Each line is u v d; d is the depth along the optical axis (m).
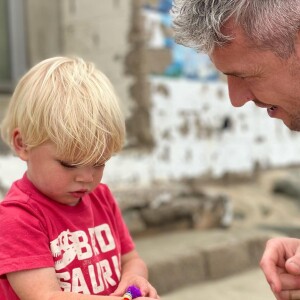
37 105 1.50
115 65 4.91
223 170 5.49
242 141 5.69
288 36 1.45
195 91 5.22
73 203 1.61
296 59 1.47
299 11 1.43
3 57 4.64
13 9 4.69
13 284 1.46
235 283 3.84
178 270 3.70
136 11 4.79
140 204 4.16
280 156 6.12
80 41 5.02
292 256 1.70
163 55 4.93
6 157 3.71
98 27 4.95
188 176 5.13
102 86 1.59
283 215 5.18
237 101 1.62
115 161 4.45
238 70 1.53
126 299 1.46
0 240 1.46
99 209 1.71
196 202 4.50
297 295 1.65
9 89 4.62
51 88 1.52
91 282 1.58
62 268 1.53
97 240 1.65
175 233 4.34
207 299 3.49
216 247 3.99
